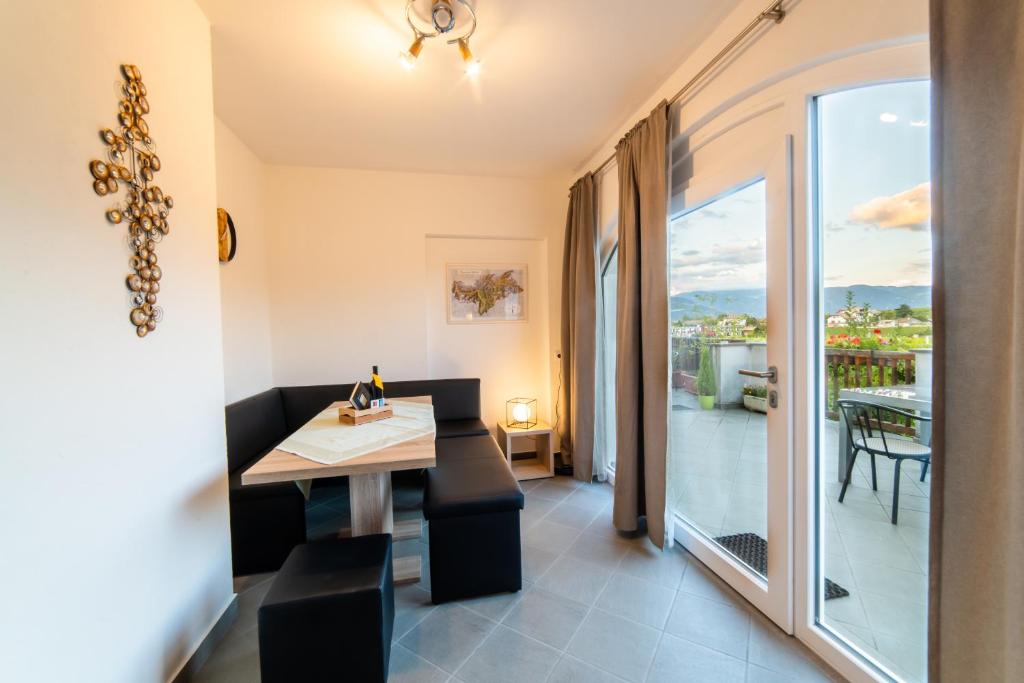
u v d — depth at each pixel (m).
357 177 3.24
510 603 1.73
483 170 3.30
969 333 0.89
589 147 2.89
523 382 3.67
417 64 1.91
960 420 0.91
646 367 2.08
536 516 2.53
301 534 2.05
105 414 1.07
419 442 1.66
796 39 1.35
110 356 1.09
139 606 1.16
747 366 1.72
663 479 2.01
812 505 1.43
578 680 1.34
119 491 1.10
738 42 1.56
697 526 2.09
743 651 1.45
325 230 3.20
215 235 1.62
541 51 1.84
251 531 2.00
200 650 1.42
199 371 1.49
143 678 1.17
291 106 2.27
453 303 3.51
